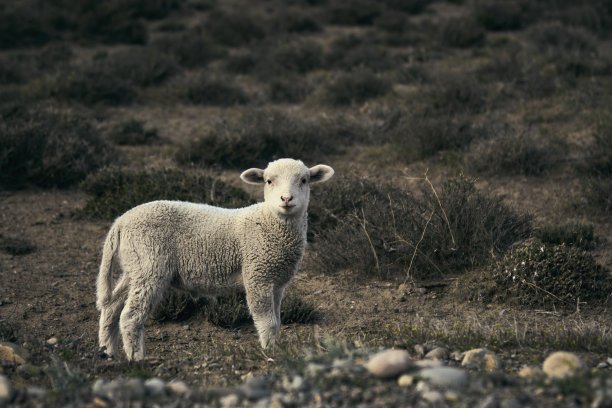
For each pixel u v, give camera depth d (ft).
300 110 54.49
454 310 21.21
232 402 11.25
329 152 42.83
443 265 24.35
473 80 52.21
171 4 105.81
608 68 57.00
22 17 84.07
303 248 17.43
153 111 54.75
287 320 20.92
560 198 32.09
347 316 21.30
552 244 24.53
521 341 15.90
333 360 13.25
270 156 41.83
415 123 42.55
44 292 23.34
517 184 34.73
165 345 19.49
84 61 62.85
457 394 10.91
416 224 24.90
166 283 17.08
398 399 10.82
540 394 11.02
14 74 61.00
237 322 21.56
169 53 73.15
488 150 37.01
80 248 28.02
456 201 25.30
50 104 48.08
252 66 71.56
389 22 89.25
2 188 35.60
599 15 84.69
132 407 11.21
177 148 42.55
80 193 35.65
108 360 16.17
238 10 100.07
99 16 86.63
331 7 100.32
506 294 21.54
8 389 11.57
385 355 12.19
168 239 16.97
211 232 17.04
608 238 27.12
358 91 54.85
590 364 14.01
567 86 51.98
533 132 42.06
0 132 36.14
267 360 15.65
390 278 24.43
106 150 39.70
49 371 14.06
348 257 25.31
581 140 39.99
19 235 29.07
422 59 69.41
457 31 78.38
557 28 70.54
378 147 42.98
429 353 14.83
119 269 25.93
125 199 30.94
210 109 55.47
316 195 29.86
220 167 40.04
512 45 69.77
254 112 45.80
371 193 29.89
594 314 20.04
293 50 70.79
